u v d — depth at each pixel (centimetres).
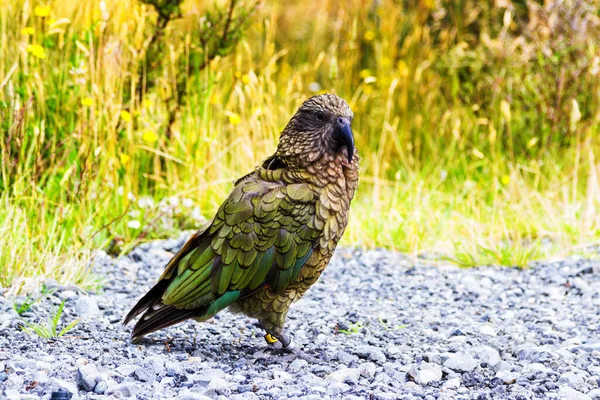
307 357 772
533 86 1504
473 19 1639
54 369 679
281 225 746
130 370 686
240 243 745
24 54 1162
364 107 1631
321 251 764
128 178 1180
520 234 1261
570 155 1459
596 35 1535
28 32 1140
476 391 697
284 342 779
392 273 1116
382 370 745
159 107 1290
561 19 1535
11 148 1125
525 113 1526
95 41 1224
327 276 1104
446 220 1283
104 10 1145
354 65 1700
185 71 1284
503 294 1027
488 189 1423
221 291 749
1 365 673
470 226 1260
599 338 852
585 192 1392
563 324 901
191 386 667
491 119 1529
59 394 608
